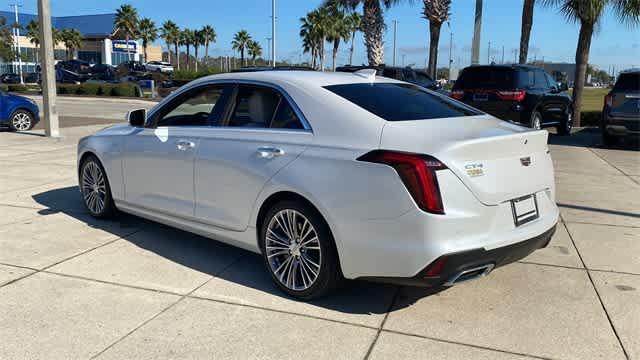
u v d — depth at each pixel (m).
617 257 5.35
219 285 4.61
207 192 4.88
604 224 6.49
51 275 4.76
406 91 4.82
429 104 4.61
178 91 5.39
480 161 3.80
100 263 5.06
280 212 4.32
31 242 5.61
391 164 3.69
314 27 63.78
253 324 3.93
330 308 4.20
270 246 4.45
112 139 5.93
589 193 8.10
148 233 5.96
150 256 5.27
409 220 3.65
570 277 4.83
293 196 4.25
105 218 6.37
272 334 3.79
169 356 3.52
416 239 3.64
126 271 4.88
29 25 74.06
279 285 4.45
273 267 4.46
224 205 4.75
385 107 4.26
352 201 3.85
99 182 6.27
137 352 3.56
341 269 4.02
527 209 4.12
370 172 3.77
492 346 3.66
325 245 4.07
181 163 5.07
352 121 4.08
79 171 6.55
